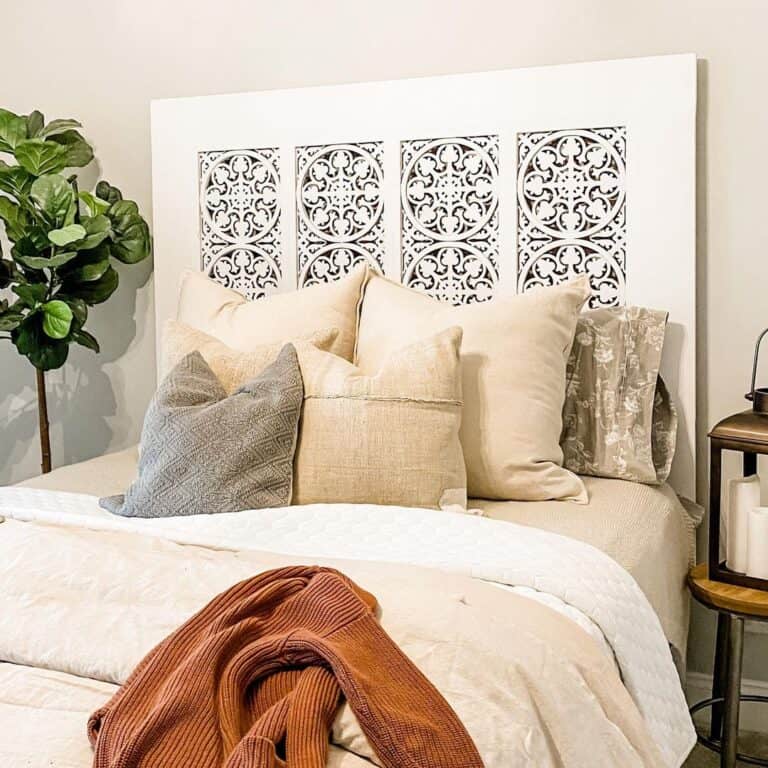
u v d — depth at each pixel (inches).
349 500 80.8
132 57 116.0
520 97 97.9
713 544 84.2
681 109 92.6
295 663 47.3
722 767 84.0
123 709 44.7
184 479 79.1
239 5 110.6
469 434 85.5
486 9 101.3
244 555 65.7
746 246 94.8
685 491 95.9
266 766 38.9
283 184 108.0
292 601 51.7
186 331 92.6
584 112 95.8
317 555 67.8
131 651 51.1
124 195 118.7
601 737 52.4
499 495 85.7
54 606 55.9
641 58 94.3
